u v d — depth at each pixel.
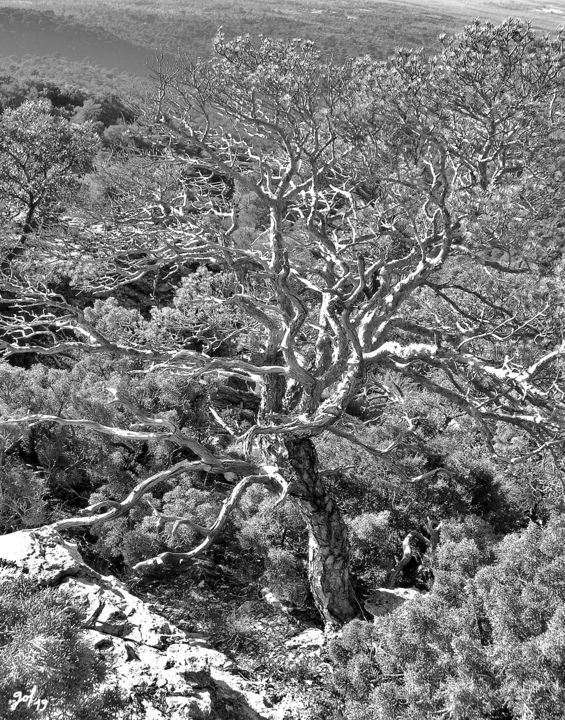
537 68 10.83
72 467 14.49
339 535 12.15
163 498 13.87
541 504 14.85
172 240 13.58
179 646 8.79
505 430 16.73
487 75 10.82
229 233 14.72
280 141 13.60
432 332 13.12
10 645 5.00
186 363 13.55
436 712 7.68
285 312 12.20
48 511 13.15
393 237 12.83
